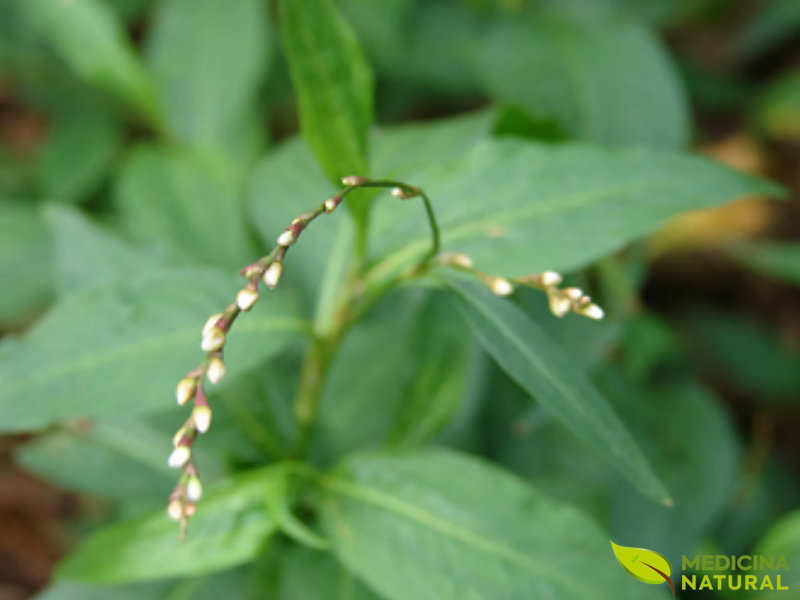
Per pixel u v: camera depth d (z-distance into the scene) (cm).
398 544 28
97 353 27
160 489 31
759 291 55
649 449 37
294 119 54
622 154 29
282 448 31
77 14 43
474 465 28
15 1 49
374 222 29
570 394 26
